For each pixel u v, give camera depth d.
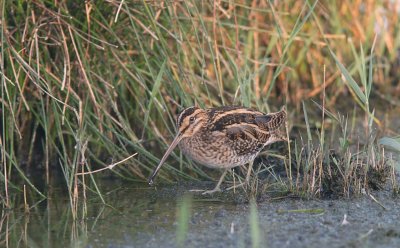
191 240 9.86
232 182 12.73
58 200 12.16
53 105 12.31
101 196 11.79
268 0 13.45
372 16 17.03
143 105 13.78
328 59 16.72
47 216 11.31
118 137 12.92
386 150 13.83
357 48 17.02
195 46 14.07
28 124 13.80
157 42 13.45
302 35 16.17
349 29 16.95
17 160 13.67
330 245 9.57
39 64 12.34
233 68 13.80
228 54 13.53
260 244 9.63
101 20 13.16
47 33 12.84
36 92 13.23
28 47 12.68
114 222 10.85
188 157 12.49
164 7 13.02
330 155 12.73
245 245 9.63
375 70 17.05
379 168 12.02
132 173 13.36
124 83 13.76
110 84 13.30
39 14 12.83
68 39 13.02
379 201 11.41
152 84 13.55
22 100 12.79
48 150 13.76
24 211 11.59
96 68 13.30
